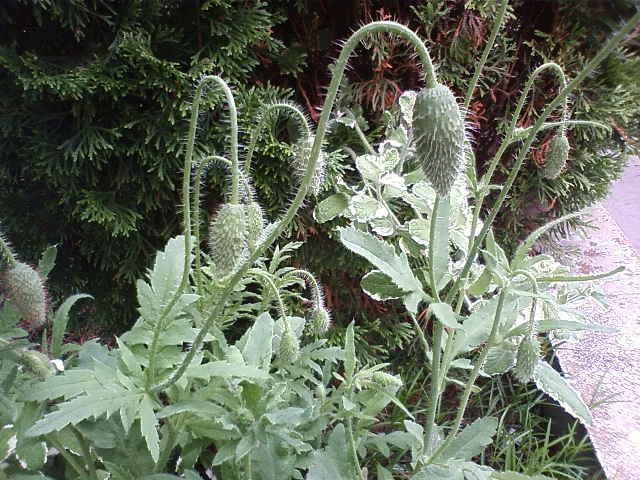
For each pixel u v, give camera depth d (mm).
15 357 1878
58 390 1761
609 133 3611
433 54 3281
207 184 3188
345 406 2016
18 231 3340
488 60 3361
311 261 3477
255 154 3107
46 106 2936
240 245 1539
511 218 3783
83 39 2986
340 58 1309
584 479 2975
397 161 2639
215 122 3021
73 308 3574
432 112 1437
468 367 2275
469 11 3148
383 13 3062
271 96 3055
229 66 2920
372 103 3221
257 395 1842
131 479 1990
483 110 3500
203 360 2488
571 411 2059
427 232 2523
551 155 2275
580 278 2182
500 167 3666
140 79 2834
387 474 2373
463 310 3828
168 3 2895
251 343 2086
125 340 1995
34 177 2990
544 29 3537
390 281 2172
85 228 3227
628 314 3734
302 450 2092
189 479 1903
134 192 3135
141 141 2980
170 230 3297
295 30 3248
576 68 3445
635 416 3049
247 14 2943
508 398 3594
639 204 5535
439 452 2193
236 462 1942
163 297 1992
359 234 2068
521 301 2279
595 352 3473
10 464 2035
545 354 3609
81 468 2072
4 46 2797
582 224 3998
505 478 2174
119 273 3297
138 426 2139
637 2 3213
